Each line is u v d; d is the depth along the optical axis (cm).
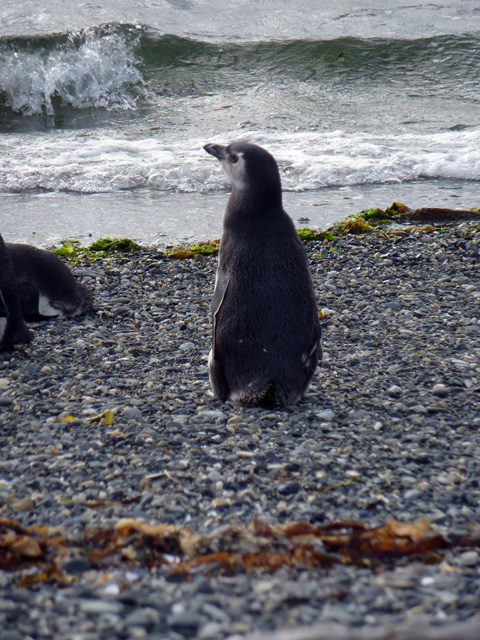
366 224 2289
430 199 2609
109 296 1734
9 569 668
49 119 3691
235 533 715
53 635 557
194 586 629
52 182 2750
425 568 666
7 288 1355
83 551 701
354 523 745
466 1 5184
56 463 910
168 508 795
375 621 573
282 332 1059
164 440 972
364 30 4712
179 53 4381
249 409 1088
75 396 1152
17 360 1323
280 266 1058
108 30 4434
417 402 1127
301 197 2642
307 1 5122
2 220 2350
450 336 1443
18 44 4116
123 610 593
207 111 3778
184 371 1283
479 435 1019
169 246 2131
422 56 4400
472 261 1920
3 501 816
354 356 1342
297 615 581
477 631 415
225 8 4969
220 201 2622
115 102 3934
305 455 935
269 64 4344
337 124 3531
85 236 2233
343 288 1758
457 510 804
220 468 898
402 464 920
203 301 1689
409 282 1786
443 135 3331
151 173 2866
